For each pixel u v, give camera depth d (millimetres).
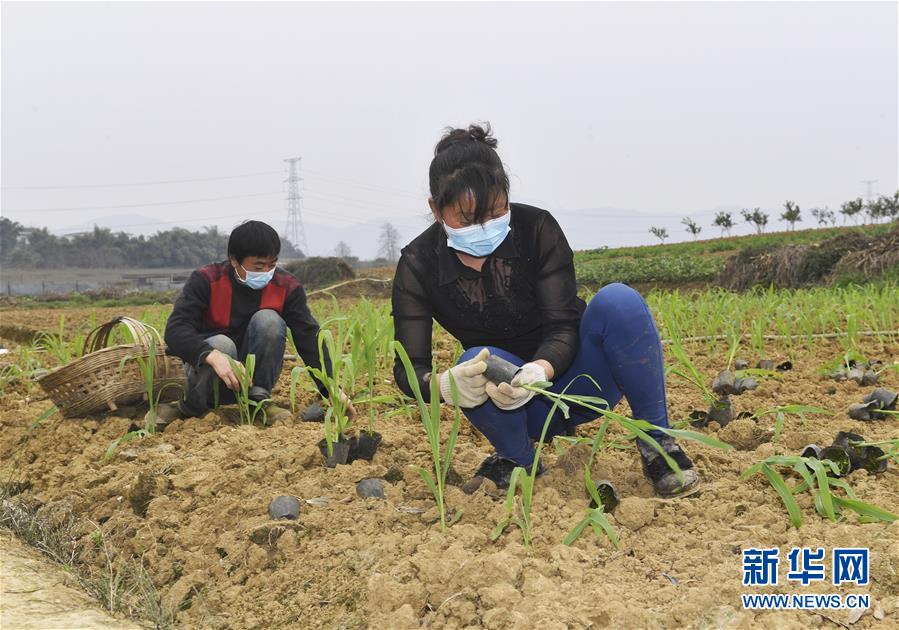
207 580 2229
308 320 3859
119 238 152625
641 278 25250
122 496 2791
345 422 2951
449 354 5516
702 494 2387
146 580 2199
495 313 2389
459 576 1922
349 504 2490
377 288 22828
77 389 3701
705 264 25250
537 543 2129
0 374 5102
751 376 4461
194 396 3625
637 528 2207
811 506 2264
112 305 35938
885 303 6059
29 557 2363
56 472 3123
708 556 1981
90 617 1933
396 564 2062
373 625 1817
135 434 3309
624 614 1684
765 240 40875
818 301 6969
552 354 2271
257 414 3781
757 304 6617
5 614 1902
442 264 2359
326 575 2107
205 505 2625
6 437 3785
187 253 156500
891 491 2396
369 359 2973
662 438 2402
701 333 6164
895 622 1646
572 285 2379
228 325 3814
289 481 2748
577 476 2555
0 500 2805
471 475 2756
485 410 2340
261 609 2049
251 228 3564
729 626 1653
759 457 2748
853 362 4711
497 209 2188
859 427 3186
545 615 1706
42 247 146125
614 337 2307
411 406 3115
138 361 3770
